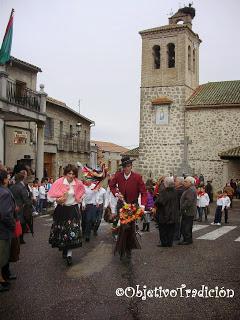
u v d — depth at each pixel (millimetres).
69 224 7977
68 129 34344
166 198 10445
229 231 14219
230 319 5094
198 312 5344
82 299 5840
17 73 24750
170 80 36281
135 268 7793
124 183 8523
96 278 7000
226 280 6930
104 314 5230
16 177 10500
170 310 5414
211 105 33969
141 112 37156
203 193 18297
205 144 34438
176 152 35562
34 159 27047
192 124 35094
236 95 34469
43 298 5871
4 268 6777
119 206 8844
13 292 6152
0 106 18844
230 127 33625
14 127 24906
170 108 36031
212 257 9047
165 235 10594
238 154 30188
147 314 5246
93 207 11336
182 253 9539
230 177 32312
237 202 29281
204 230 14531
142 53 37469
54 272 7410
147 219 14023
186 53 36000
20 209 10328
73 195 8039
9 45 20156
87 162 39031
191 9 38062
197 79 39125
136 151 38938
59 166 31984
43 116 23703
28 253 9258
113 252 9484
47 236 12078
